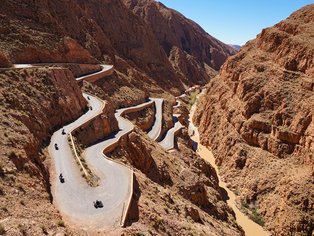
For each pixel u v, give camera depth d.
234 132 65.75
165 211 27.94
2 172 21.91
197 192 39.81
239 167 59.25
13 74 38.19
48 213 21.17
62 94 44.03
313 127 49.38
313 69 58.28
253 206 50.44
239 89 71.44
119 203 25.41
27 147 27.11
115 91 71.88
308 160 48.22
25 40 58.72
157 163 42.81
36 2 69.25
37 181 24.34
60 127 39.97
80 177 29.56
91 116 44.75
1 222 17.69
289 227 42.78
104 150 37.66
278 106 59.69
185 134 74.81
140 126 65.31
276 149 55.34
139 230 22.52
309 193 44.16
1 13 59.28
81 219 23.11
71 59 67.94
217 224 34.75
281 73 63.19
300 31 67.69
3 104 31.17
